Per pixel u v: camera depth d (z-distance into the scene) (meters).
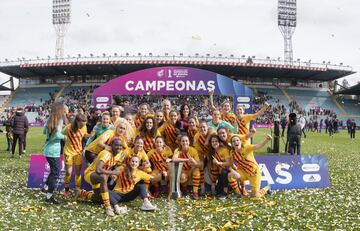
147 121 9.55
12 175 11.77
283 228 6.46
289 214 7.35
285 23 71.38
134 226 6.75
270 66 55.97
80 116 9.18
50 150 8.51
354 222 6.72
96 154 8.80
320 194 9.42
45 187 9.43
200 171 9.44
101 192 7.86
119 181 8.35
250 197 9.05
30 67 57.75
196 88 14.50
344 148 23.09
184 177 9.37
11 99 62.47
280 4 71.56
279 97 61.53
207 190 9.78
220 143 9.43
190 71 14.45
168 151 9.55
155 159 9.41
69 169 9.22
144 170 8.95
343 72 59.59
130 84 14.38
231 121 10.91
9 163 14.52
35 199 8.70
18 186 10.14
